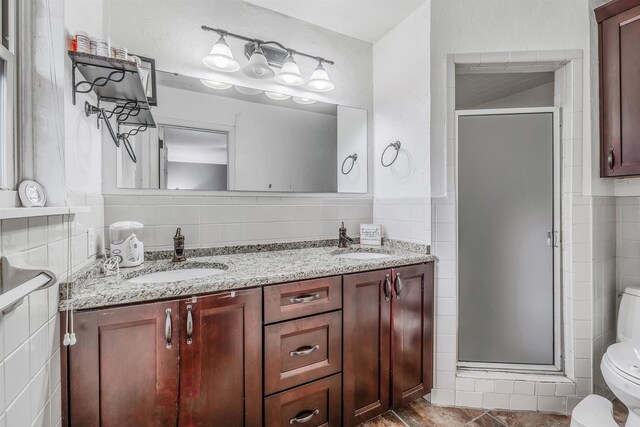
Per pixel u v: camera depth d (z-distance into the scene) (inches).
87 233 49.2
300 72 80.4
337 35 85.7
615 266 77.0
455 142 72.3
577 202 69.6
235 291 46.4
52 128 37.9
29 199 34.0
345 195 87.0
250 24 73.5
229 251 70.8
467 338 77.5
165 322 41.6
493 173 76.9
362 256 77.1
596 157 69.1
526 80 113.0
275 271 52.0
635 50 63.1
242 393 46.9
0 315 25.9
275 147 76.9
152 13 63.1
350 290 57.3
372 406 60.3
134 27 61.4
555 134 73.4
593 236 69.1
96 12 55.5
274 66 76.5
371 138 91.0
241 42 72.4
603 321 71.5
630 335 66.8
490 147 76.9
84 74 44.4
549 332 74.5
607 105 67.6
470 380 69.2
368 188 90.6
